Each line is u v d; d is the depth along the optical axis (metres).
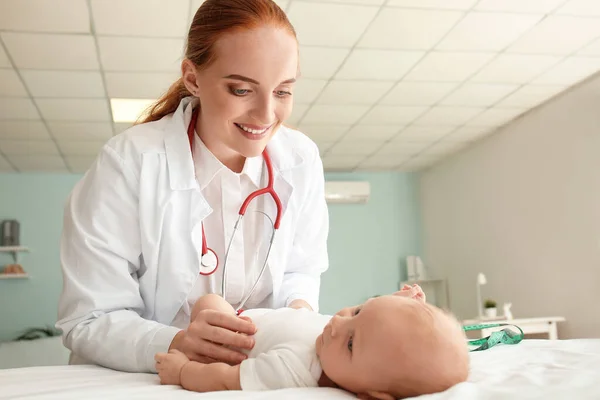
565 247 4.91
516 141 5.57
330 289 7.23
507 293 5.72
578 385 0.67
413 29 3.66
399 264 7.44
